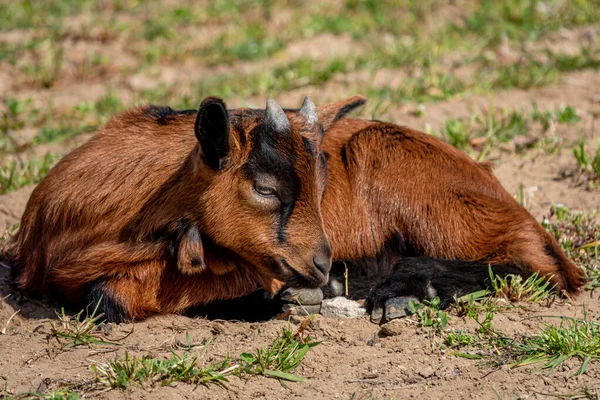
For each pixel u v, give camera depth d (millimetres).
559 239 25781
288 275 20250
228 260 21328
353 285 23688
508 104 36188
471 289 22562
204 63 43312
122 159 21469
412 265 22812
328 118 22469
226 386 18797
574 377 19062
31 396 18312
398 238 23531
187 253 20656
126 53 44344
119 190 21219
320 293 22391
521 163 31234
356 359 20094
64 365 19531
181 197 20672
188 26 48125
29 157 32344
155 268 21438
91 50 44375
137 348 20172
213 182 20047
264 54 43812
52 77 40438
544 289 22719
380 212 23406
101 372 18844
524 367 19516
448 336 20547
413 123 34125
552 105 35875
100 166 21578
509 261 22938
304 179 19812
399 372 19531
